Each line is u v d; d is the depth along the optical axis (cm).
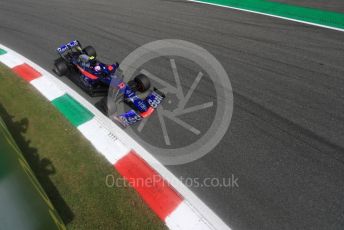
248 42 911
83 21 1108
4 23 1132
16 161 439
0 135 450
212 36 955
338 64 790
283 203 479
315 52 841
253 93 715
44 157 571
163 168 545
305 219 457
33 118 665
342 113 646
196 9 1139
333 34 911
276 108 667
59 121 653
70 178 531
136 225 455
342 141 580
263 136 598
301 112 653
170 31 1001
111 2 1255
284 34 934
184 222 455
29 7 1253
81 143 596
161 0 1234
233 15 1072
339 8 1042
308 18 1004
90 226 461
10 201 356
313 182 508
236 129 618
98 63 738
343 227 446
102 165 550
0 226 323
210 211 471
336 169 527
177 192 498
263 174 525
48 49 950
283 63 810
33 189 431
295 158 549
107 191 505
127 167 545
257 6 1116
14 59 902
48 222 405
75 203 492
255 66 806
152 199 488
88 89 720
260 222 455
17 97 733
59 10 1209
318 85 727
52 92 746
